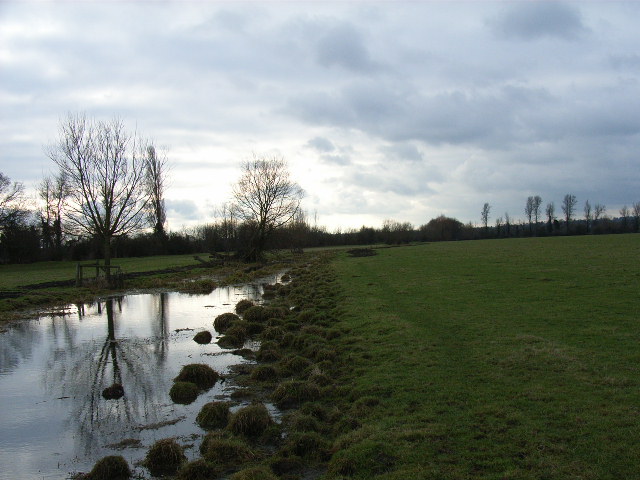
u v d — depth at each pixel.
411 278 27.69
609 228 114.19
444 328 13.80
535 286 20.81
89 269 47.34
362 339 13.38
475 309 16.34
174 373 11.95
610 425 6.91
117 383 11.10
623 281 20.91
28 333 17.25
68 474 6.99
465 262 37.16
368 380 9.81
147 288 31.83
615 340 11.39
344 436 7.30
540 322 13.73
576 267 27.91
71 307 23.58
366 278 29.62
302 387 9.45
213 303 24.80
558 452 6.27
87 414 9.35
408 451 6.61
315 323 16.42
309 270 40.28
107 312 21.97
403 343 12.45
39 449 7.86
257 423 7.98
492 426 7.15
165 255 75.88
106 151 32.41
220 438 7.69
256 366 12.20
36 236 67.31
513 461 6.14
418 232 124.31
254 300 25.14
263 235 56.38
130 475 6.89
